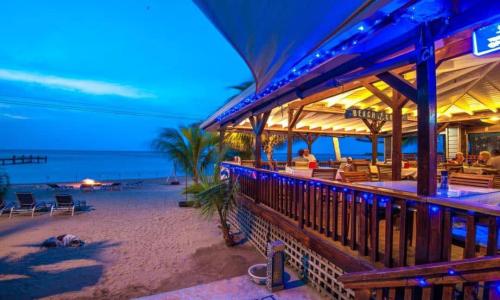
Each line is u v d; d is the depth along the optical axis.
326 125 11.99
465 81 6.00
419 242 2.48
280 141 17.47
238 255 5.77
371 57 3.00
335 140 15.45
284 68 2.69
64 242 6.31
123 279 4.67
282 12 1.97
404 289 2.61
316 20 1.91
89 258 5.59
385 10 1.99
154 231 7.54
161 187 17.67
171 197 13.54
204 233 7.37
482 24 2.07
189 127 12.77
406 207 2.67
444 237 2.29
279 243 4.18
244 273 4.91
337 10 1.76
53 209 9.98
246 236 7.00
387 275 2.59
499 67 5.48
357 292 3.01
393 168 4.76
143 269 5.08
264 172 6.23
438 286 2.34
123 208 10.73
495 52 2.01
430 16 2.18
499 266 1.75
